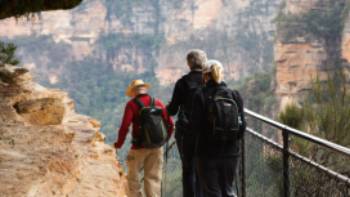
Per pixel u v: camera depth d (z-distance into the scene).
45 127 7.48
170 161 15.03
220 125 9.43
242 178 11.86
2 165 5.47
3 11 12.12
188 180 11.47
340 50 132.88
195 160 10.04
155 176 13.33
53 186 5.42
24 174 5.19
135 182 13.13
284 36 135.75
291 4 140.88
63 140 6.90
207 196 9.83
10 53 14.37
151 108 12.70
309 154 9.73
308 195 9.09
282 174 10.05
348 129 16.56
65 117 10.40
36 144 6.52
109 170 7.77
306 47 135.38
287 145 9.68
